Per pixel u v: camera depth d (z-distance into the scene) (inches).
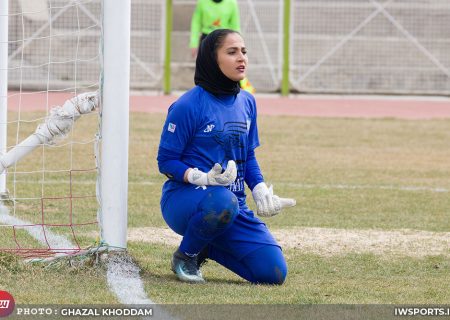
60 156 1492.4
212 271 792.3
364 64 2832.2
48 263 761.0
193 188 722.2
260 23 2783.0
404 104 2605.8
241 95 754.2
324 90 2829.7
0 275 727.7
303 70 2822.3
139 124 1957.4
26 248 827.4
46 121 839.7
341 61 2827.3
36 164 1407.5
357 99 2731.3
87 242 868.0
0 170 848.9
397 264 826.2
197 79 735.7
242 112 743.1
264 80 2797.7
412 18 2832.2
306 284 741.9
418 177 1422.2
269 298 686.5
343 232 975.0
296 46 2812.5
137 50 2746.1
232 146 738.2
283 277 735.7
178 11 2746.1
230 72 722.2
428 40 2837.1
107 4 757.3
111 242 766.5
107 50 759.7
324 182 1346.0
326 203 1165.1
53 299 668.1
